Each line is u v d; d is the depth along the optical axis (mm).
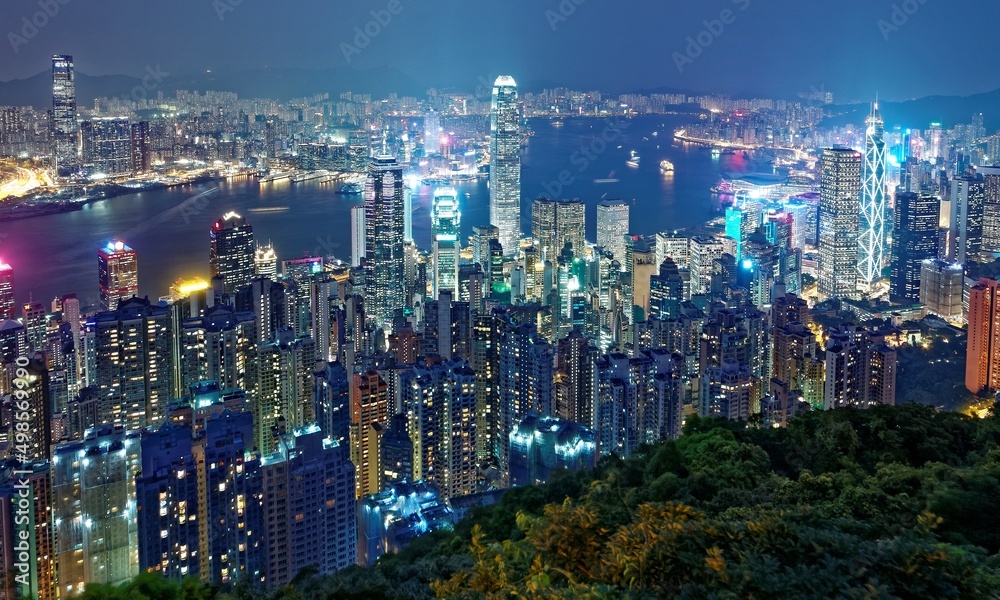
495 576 22516
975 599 19797
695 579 20719
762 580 19344
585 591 20109
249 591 43406
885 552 20344
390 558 58406
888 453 43469
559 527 23828
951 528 30484
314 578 47844
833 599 19219
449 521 76938
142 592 38938
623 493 43062
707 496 40125
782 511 24562
